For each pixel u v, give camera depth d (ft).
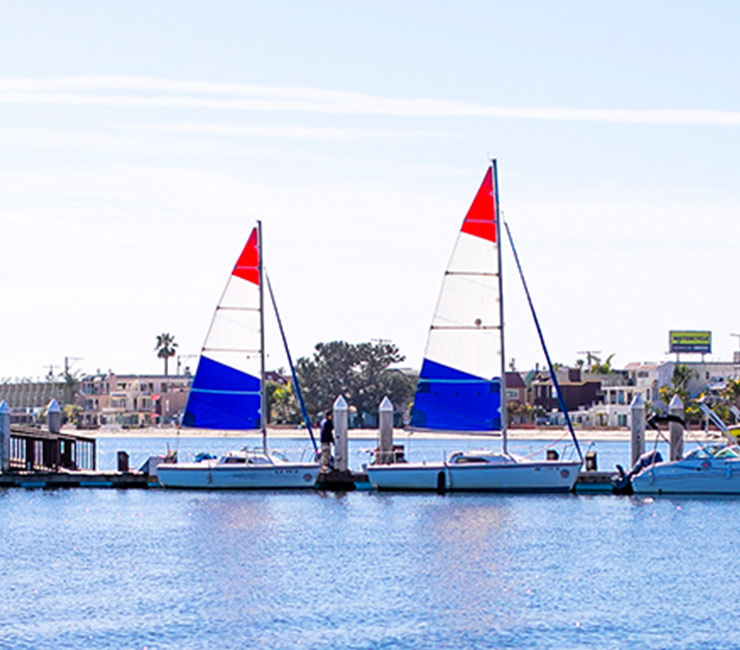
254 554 217.97
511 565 206.49
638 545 226.38
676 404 306.55
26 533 244.01
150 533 242.78
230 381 311.88
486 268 296.30
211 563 209.26
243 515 266.77
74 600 179.32
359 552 219.20
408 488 297.53
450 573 199.31
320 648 153.17
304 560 211.41
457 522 254.88
